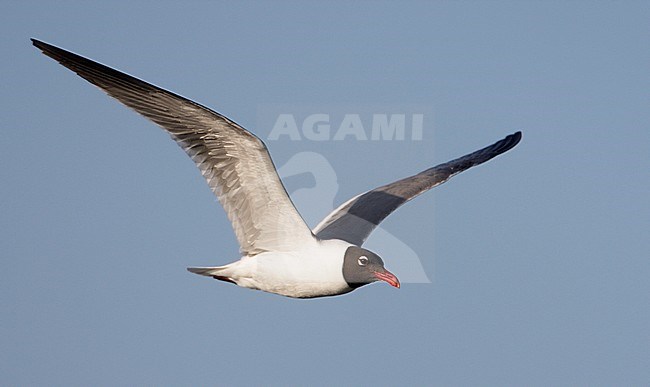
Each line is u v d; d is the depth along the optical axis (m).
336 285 12.02
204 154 11.35
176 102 10.91
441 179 14.74
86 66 10.91
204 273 12.18
